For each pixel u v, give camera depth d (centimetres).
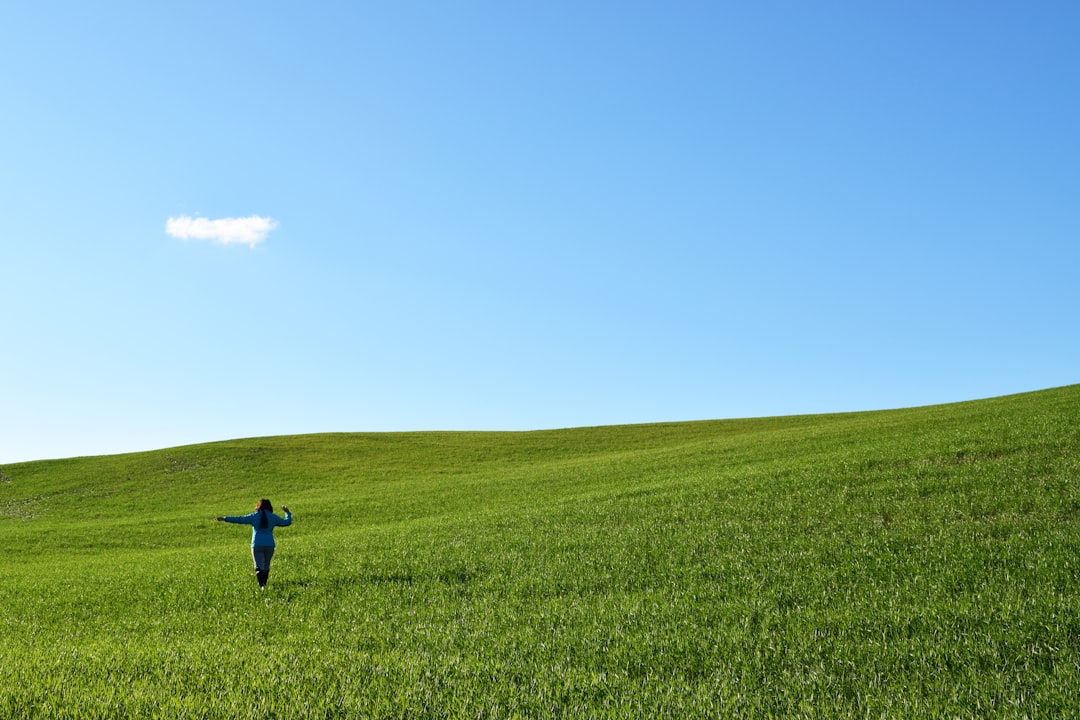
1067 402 4138
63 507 5809
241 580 2009
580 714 791
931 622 1063
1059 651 913
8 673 991
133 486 6481
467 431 10238
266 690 895
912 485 2339
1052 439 2708
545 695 862
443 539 2475
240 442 8725
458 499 4356
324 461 7575
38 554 3616
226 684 922
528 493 4209
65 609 1792
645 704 823
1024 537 1559
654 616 1242
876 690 843
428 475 6581
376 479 6519
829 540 1759
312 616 1495
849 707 788
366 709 812
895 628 1061
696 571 1600
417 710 808
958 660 916
